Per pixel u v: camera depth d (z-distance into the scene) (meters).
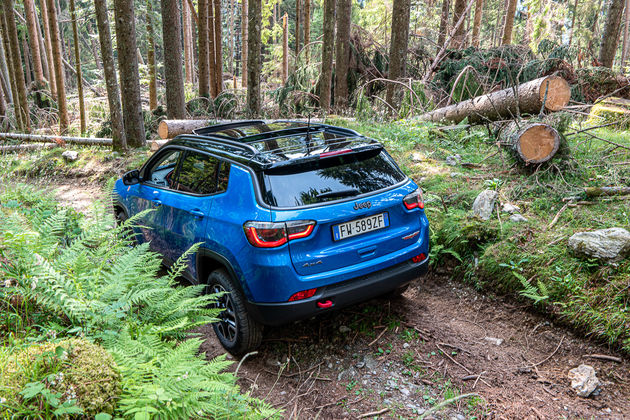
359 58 14.09
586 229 4.37
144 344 2.87
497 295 4.27
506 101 7.19
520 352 3.62
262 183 3.37
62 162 10.84
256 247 3.23
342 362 3.63
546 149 5.50
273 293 3.22
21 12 25.27
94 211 4.35
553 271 4.02
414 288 4.68
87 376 2.27
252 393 3.33
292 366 3.62
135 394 2.28
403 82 11.59
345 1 13.05
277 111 13.94
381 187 3.62
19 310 3.15
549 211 4.91
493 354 3.62
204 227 3.78
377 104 12.19
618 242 3.83
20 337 2.88
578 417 2.94
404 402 3.16
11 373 2.26
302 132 4.44
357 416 3.06
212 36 17.00
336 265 3.32
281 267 3.18
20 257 3.21
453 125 8.12
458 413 3.03
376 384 3.36
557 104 6.67
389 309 4.26
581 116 8.34
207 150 4.11
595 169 5.78
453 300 4.41
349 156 3.67
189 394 2.32
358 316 4.17
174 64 12.86
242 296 3.48
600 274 3.81
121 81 10.86
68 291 3.02
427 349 3.71
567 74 11.43
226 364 2.57
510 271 4.24
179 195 4.26
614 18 12.89
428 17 17.41
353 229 3.40
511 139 6.00
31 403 2.10
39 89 19.56
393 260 3.56
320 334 3.96
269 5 24.09
